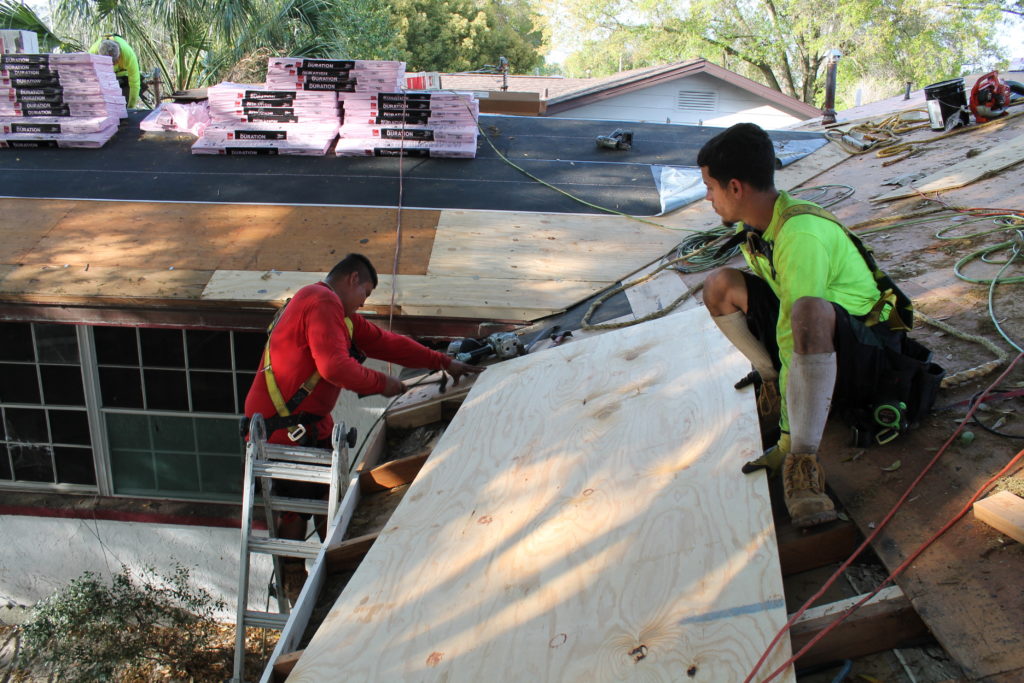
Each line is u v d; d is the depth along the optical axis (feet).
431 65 97.35
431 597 7.93
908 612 6.75
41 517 20.66
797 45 80.69
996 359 9.96
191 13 44.83
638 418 10.00
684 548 7.52
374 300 15.97
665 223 18.92
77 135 23.77
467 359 14.10
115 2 43.50
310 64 22.97
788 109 58.49
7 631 21.44
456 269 16.97
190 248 17.75
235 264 17.04
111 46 29.35
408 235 18.45
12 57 23.82
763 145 7.63
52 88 23.95
